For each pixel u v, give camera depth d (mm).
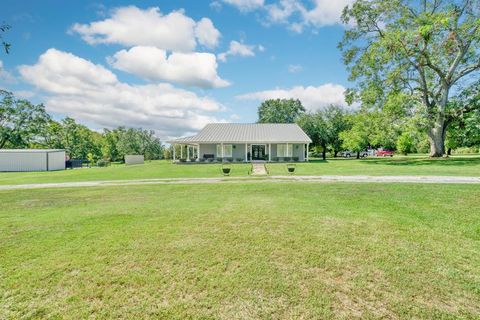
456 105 26203
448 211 6582
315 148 44062
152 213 7156
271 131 35906
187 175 19453
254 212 6973
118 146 62094
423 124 24391
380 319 2723
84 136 58656
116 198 10180
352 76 27625
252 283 3424
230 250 4449
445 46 23453
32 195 11547
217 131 36094
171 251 4445
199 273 3703
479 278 3467
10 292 3303
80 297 3189
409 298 3068
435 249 4359
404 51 23297
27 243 4906
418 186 10469
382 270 3701
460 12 22609
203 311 2895
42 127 47406
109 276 3658
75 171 26609
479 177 13336
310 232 5246
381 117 26266
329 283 3400
